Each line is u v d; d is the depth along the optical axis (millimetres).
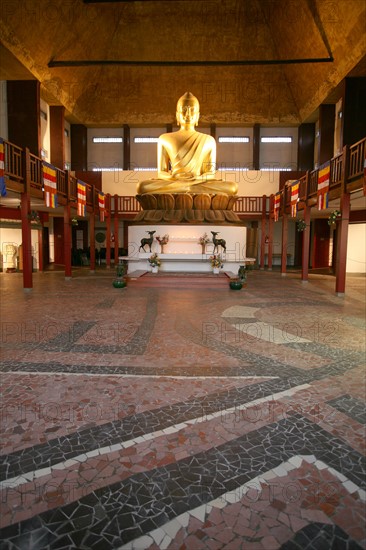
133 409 3990
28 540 2314
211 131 27016
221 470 2979
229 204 16750
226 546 2277
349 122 19234
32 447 3275
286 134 27281
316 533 2377
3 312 8977
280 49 22531
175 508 2580
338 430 3594
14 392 4406
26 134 19547
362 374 5051
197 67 24219
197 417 3826
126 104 25922
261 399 4258
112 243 26562
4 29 15281
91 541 2312
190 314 8836
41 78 19438
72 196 16141
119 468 2996
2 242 19391
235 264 16203
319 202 13461
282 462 3086
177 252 15914
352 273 19938
